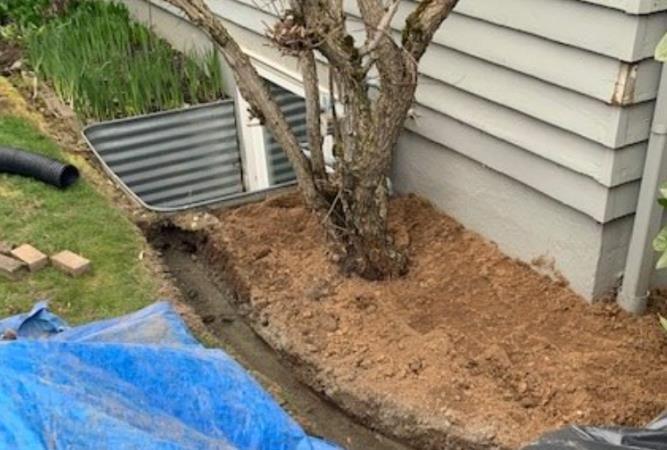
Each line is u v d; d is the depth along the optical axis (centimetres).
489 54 292
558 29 261
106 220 350
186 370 214
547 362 261
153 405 206
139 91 457
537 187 294
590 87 257
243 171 496
